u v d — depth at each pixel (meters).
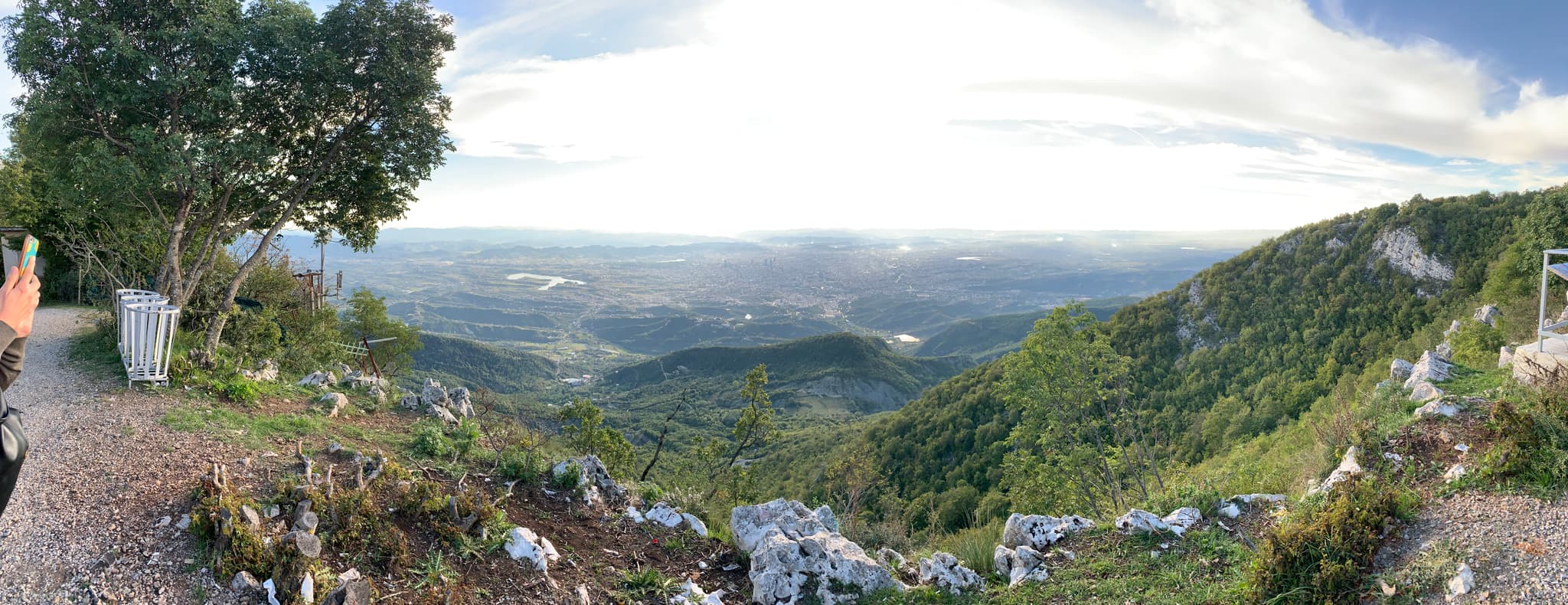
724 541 10.22
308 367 20.67
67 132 17.11
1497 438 10.08
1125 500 18.19
